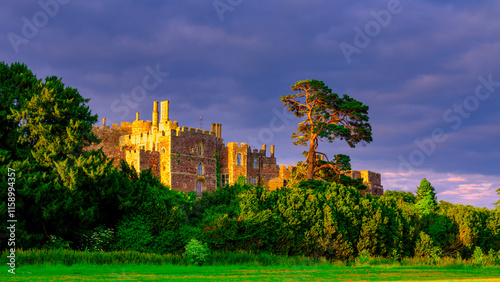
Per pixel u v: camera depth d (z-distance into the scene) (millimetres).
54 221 46969
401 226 63188
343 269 49344
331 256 56688
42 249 43781
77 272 38250
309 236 55875
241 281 36156
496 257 66062
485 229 71750
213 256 48969
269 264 50000
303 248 55219
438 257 61594
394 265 57062
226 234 52625
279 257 51750
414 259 61062
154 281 34562
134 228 49500
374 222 60281
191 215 62000
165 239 49781
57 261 42000
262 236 53344
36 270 38531
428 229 67688
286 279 38219
